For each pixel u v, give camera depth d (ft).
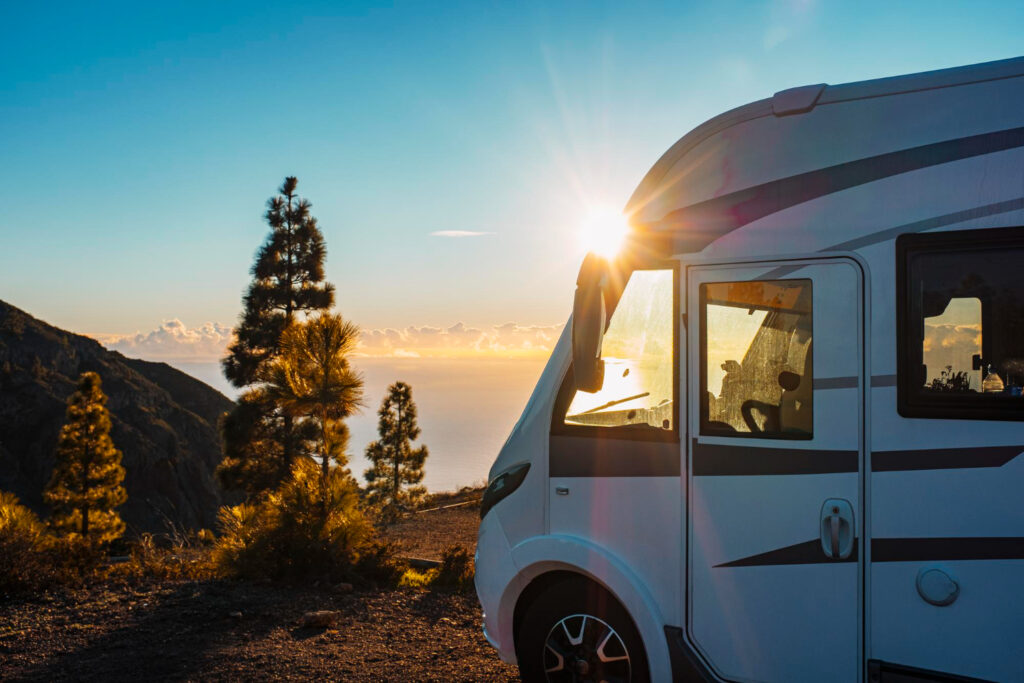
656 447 11.58
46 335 358.64
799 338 10.71
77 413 81.66
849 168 10.66
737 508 10.87
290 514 25.98
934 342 9.87
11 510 26.63
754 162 11.33
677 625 11.21
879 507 9.96
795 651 10.38
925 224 10.11
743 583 10.77
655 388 11.81
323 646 17.84
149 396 348.79
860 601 10.02
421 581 26.99
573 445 12.41
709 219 11.55
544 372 13.12
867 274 10.32
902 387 9.95
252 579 25.30
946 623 9.52
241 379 77.15
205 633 18.81
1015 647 9.17
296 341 28.71
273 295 78.43
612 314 12.21
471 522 83.20
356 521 26.99
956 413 9.61
